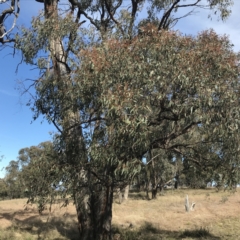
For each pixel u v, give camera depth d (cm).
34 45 912
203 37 684
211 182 873
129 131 570
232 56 665
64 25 884
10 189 4016
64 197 754
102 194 1022
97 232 1018
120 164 621
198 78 597
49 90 881
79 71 687
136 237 1170
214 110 602
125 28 995
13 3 1229
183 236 1208
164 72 615
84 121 755
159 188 3262
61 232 1252
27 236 1143
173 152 889
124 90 587
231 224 1450
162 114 714
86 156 746
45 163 766
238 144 647
